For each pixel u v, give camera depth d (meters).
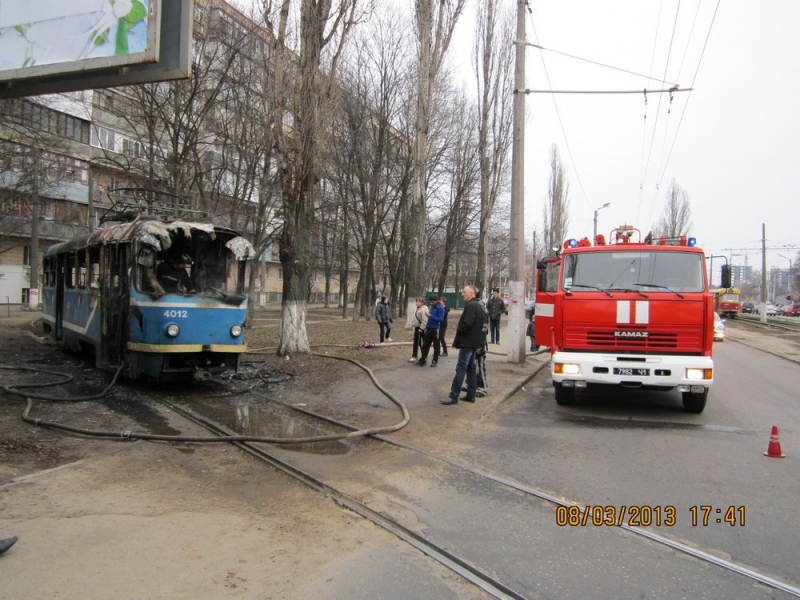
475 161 32.53
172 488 5.15
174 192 15.01
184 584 3.46
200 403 9.04
